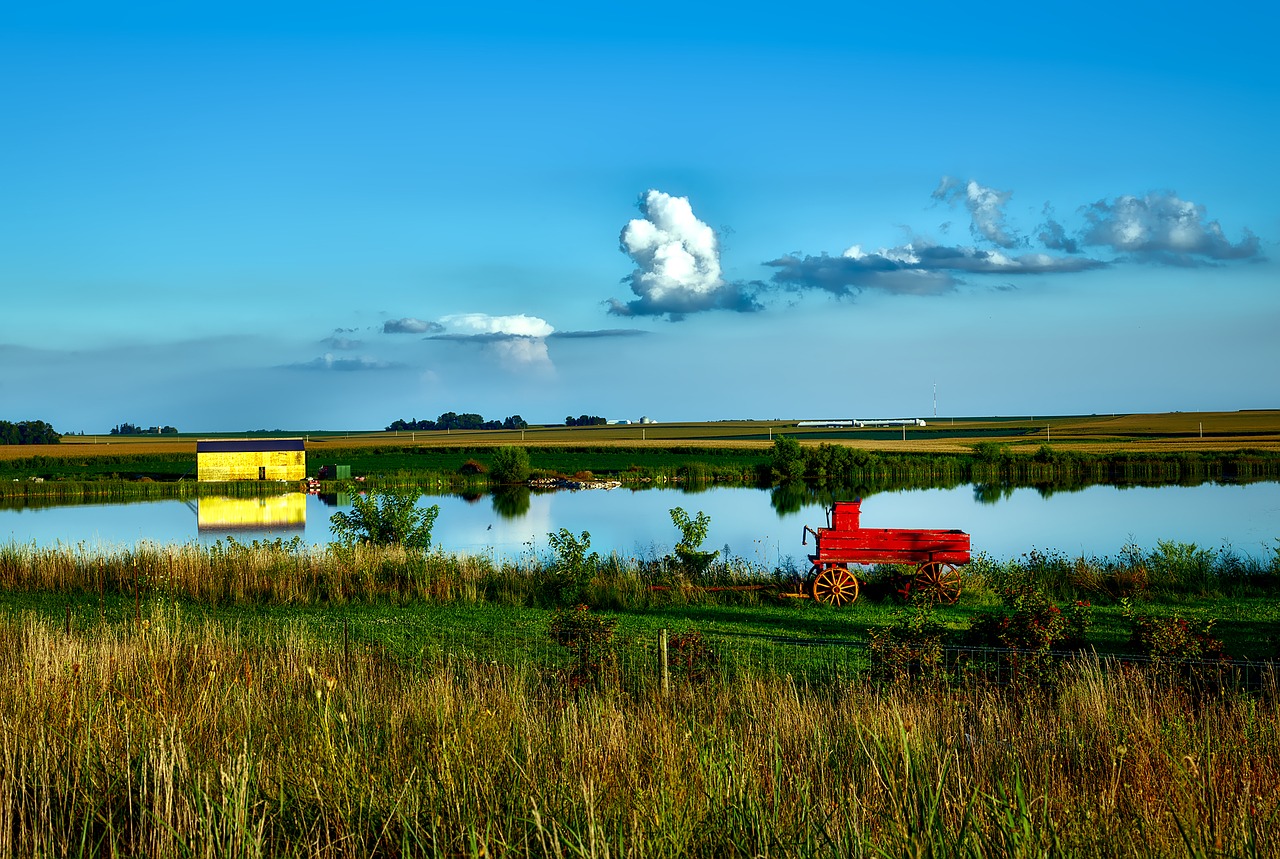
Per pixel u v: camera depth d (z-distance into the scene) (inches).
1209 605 738.8
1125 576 813.9
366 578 860.0
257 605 797.2
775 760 264.7
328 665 476.1
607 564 931.3
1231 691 408.5
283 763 281.4
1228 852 207.0
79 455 4343.0
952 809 232.4
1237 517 1768.0
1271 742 309.3
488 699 380.8
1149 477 3026.6
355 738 312.3
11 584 865.5
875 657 467.5
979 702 399.9
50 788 273.4
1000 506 2062.0
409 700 368.2
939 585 801.6
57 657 405.4
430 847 234.5
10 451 5064.0
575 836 226.2
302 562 900.0
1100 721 332.8
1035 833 214.2
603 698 406.3
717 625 698.2
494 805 247.0
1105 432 6274.6
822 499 2395.4
